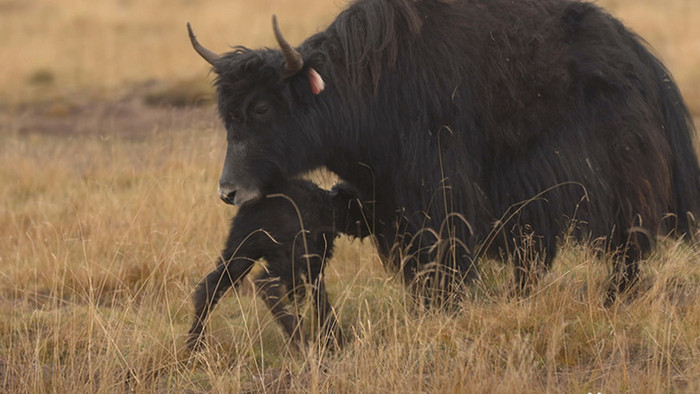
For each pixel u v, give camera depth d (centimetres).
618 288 2305
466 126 2181
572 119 2227
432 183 2161
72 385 1881
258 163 2098
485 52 2192
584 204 2230
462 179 2166
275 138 2095
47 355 2142
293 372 1995
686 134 2405
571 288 2217
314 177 2550
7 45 9094
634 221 2278
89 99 6869
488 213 2241
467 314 2123
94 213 3241
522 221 2242
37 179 4131
